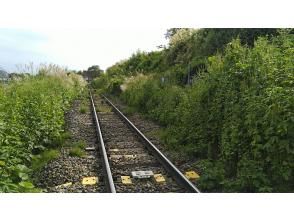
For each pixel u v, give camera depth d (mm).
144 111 18984
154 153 9703
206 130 9508
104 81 55438
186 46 23688
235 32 16688
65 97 22578
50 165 8594
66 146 10859
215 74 9922
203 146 9289
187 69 18312
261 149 6801
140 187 7148
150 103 17938
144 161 8977
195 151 9367
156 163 8828
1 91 11383
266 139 6785
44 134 10648
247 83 8219
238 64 8469
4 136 8031
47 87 17516
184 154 9523
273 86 6953
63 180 7664
